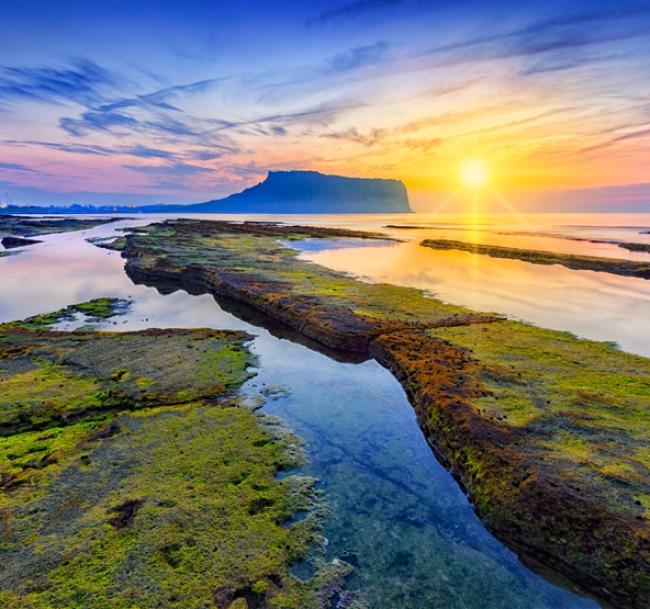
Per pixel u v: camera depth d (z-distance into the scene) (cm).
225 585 1119
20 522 1297
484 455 1582
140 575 1130
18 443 1727
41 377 2334
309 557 1233
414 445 1842
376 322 3188
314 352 2908
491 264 6125
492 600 1128
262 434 1847
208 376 2416
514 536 1313
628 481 1387
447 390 2077
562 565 1214
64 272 5856
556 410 1866
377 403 2202
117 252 7925
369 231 12875
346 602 1104
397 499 1500
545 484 1376
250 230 11600
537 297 4059
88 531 1264
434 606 1105
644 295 4147
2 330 3183
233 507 1395
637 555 1138
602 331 3033
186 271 5325
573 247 8306
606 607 1113
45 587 1088
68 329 3309
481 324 3183
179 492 1449
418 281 4834
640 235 11806
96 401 2083
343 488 1542
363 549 1273
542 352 2589
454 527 1380
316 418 2033
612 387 2095
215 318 3719
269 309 3803
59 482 1481
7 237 9906
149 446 1717
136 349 2798
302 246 8469
